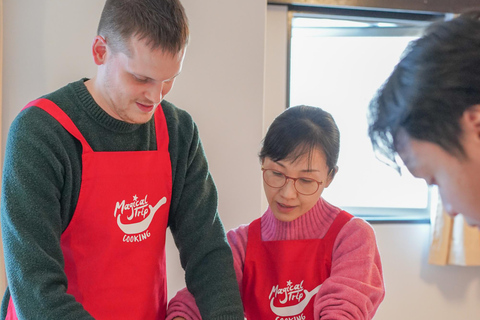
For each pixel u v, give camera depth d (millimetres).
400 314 2588
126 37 945
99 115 1050
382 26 2525
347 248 1123
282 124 1146
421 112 528
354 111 2566
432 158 548
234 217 2008
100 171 1058
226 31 1971
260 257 1194
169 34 939
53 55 1873
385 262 2568
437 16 2467
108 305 1088
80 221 1060
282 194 1136
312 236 1173
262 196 2199
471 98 499
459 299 2607
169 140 1157
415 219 2568
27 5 1852
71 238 1063
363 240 1123
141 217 1111
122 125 1071
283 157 1119
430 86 519
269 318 1161
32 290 922
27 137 980
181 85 1971
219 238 1156
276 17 2352
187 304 1146
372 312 1091
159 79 979
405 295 2586
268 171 1158
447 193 562
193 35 1962
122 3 961
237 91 1986
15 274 941
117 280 1092
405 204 2631
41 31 1862
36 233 952
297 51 2537
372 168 2605
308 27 2518
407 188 2625
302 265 1152
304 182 1131
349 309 1025
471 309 2617
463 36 517
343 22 2520
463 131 511
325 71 2551
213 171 1996
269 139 1153
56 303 919
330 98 2564
